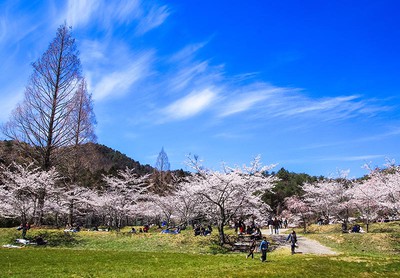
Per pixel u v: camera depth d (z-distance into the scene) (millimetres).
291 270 18484
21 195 34500
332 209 48938
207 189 31859
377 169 44094
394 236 32094
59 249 26297
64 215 46250
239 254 26906
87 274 17562
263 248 22406
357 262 20656
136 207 48344
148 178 74000
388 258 22500
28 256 22109
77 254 23875
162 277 17031
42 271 17844
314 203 51031
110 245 30188
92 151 48656
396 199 35312
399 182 33312
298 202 56719
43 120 40844
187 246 29688
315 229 45875
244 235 34656
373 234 32938
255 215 37062
